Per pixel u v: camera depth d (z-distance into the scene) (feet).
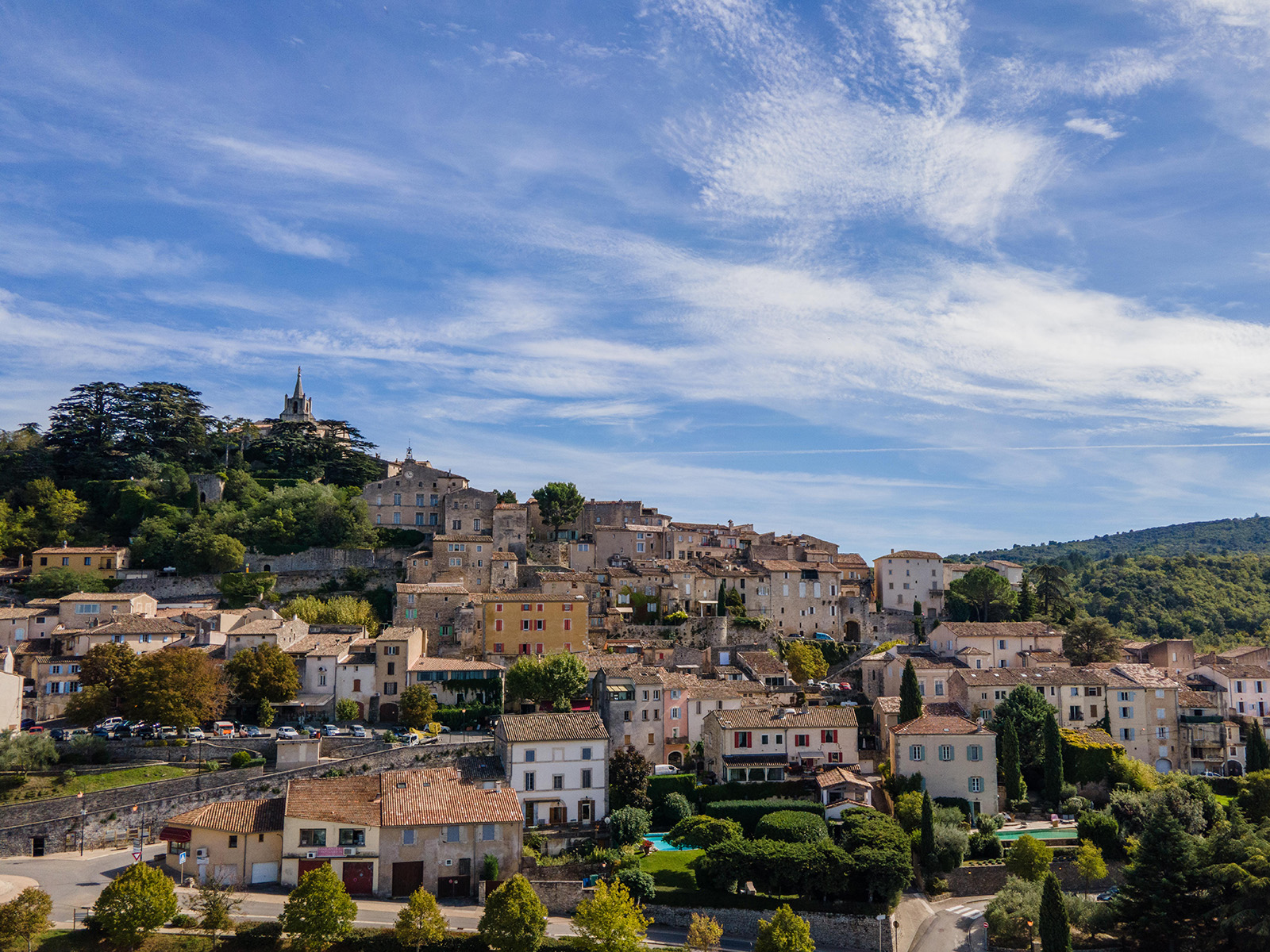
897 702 443.73
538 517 647.15
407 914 250.98
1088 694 443.32
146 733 376.07
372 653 442.50
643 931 271.08
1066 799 392.27
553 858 324.80
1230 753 440.86
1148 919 291.79
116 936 238.48
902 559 645.10
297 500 611.06
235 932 250.37
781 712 405.59
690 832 336.90
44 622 456.45
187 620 473.26
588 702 443.32
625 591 570.46
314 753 356.18
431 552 569.23
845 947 295.07
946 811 361.92
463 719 424.05
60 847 315.78
